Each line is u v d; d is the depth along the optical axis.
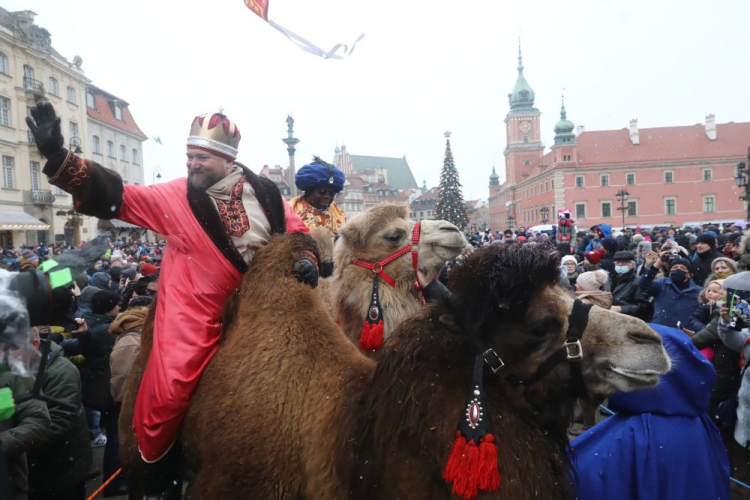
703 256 9.15
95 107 46.81
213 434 2.34
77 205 2.45
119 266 11.30
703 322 6.15
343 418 2.19
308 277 2.69
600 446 2.96
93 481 5.71
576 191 86.50
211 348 2.62
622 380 1.97
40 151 2.30
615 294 7.74
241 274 2.73
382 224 3.78
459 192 51.56
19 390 3.10
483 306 2.02
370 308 3.67
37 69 37.75
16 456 3.16
